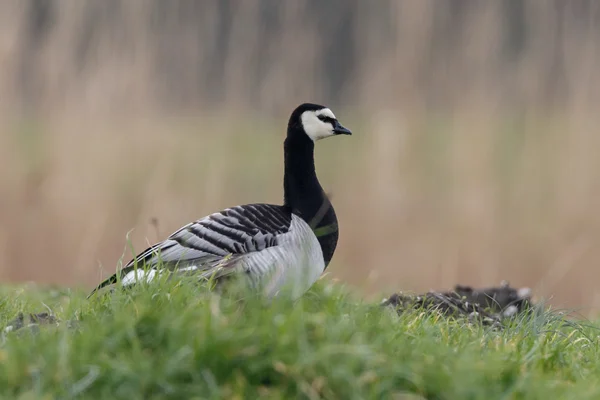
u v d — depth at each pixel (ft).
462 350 21.43
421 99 57.82
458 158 54.70
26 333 21.48
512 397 19.29
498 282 48.73
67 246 48.08
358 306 25.80
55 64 56.03
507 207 52.06
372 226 50.49
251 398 18.33
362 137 59.00
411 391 19.03
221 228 28.60
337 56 77.97
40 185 50.47
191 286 24.90
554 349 23.38
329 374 18.44
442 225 50.49
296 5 63.21
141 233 48.65
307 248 29.66
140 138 55.42
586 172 54.44
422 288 47.93
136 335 19.77
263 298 22.45
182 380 18.60
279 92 62.39
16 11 55.42
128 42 57.98
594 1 59.31
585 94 58.08
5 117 54.29
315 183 32.01
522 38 62.54
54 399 17.97
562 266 49.06
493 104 57.88
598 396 19.98
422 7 58.13
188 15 62.80
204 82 64.64
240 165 60.39
